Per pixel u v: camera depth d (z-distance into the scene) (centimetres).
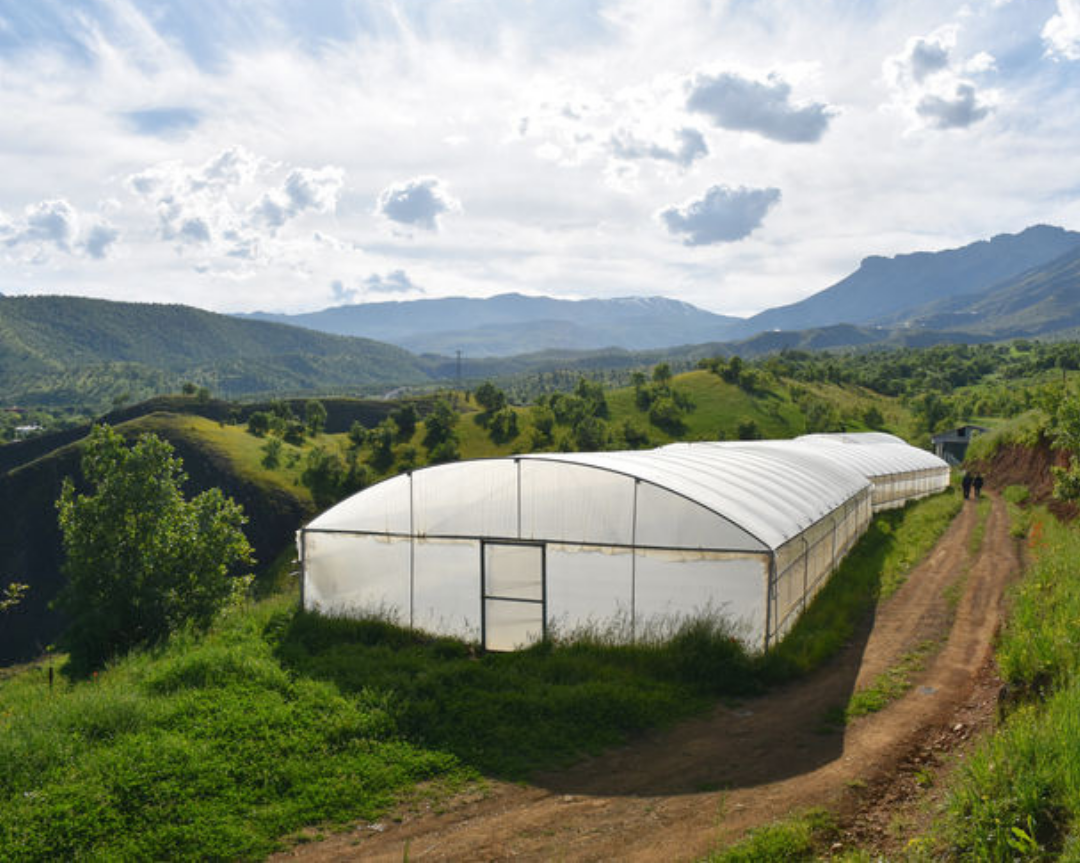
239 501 9694
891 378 16762
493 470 1744
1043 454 4166
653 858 782
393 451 11869
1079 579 1538
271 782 957
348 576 1884
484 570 1739
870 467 3834
